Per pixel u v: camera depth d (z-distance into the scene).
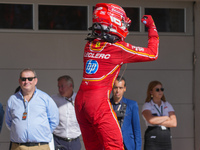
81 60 21.31
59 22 21.30
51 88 21.11
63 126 17.58
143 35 21.55
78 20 21.41
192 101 22.08
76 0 21.17
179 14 22.05
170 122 17.58
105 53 10.23
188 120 22.09
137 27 21.59
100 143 10.86
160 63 21.94
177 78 22.02
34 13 21.05
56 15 21.25
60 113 17.62
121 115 15.56
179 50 22.08
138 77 21.77
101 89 10.20
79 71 21.31
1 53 20.78
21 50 20.94
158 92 17.92
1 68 20.77
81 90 10.52
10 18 20.91
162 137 17.36
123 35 10.48
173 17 21.97
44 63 21.08
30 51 20.98
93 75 10.25
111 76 10.32
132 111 15.77
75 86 21.27
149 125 17.66
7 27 20.91
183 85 22.08
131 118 15.77
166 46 21.97
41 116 14.89
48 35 21.11
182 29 22.05
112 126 10.08
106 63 10.22
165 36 21.95
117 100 15.80
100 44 10.36
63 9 21.31
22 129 14.60
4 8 20.84
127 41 21.39
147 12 21.70
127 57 10.33
